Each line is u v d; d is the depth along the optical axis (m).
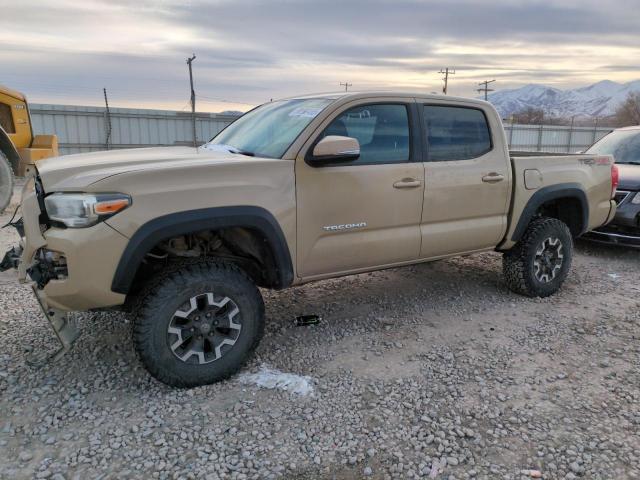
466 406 3.19
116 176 2.94
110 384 3.35
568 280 5.80
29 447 2.72
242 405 3.14
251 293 3.42
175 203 3.06
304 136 3.58
